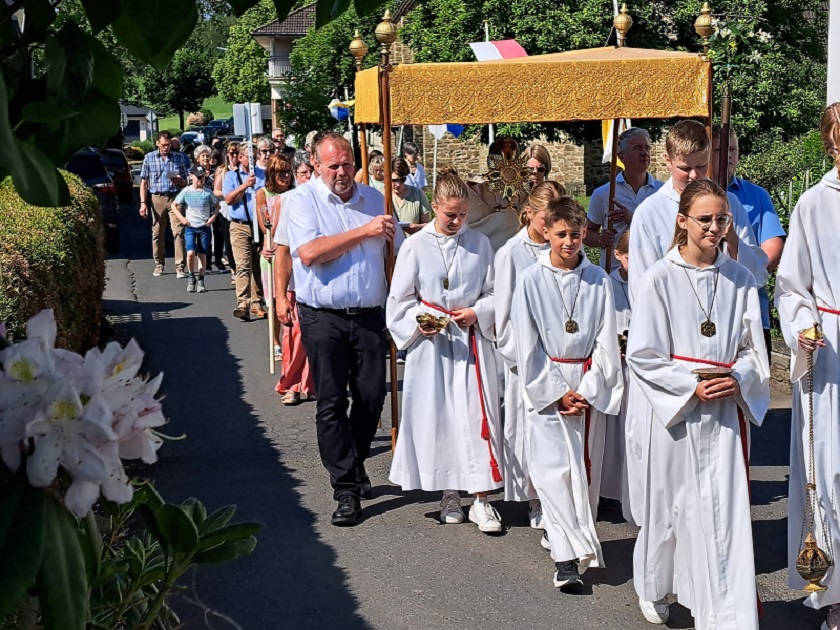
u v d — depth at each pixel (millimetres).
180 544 1968
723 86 6730
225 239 14867
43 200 1326
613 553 5711
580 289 5312
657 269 4590
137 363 1669
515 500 6000
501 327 5758
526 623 4855
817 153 12781
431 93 6219
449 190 5957
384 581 5344
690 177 5359
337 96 27375
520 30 20609
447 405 5992
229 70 57438
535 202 5590
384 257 6258
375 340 6199
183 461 7395
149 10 1432
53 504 1604
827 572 4586
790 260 4672
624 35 7074
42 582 1532
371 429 6383
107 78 1580
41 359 1580
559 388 5223
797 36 21109
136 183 38750
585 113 6242
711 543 4469
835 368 4641
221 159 17359
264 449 7668
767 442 7707
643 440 5117
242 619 4918
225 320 12727
